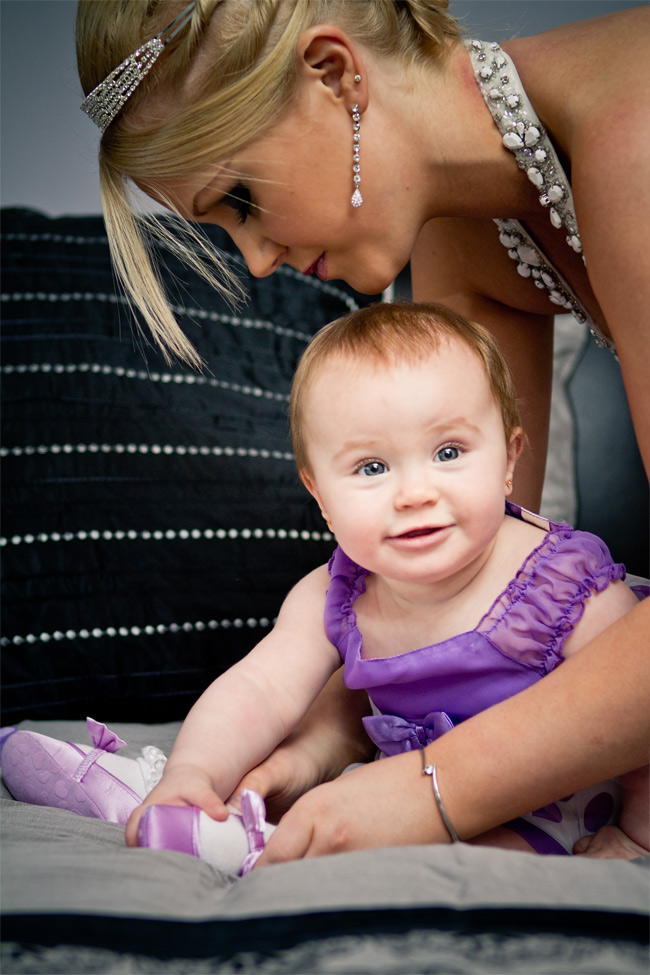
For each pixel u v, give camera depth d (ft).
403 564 2.80
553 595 2.84
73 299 5.97
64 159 7.41
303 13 2.99
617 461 6.36
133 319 5.93
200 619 5.06
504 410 3.10
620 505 6.33
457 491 2.76
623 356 2.75
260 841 2.56
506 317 4.61
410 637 3.08
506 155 3.33
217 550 5.22
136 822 2.50
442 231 4.51
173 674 4.95
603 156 2.73
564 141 3.18
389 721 3.02
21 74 7.36
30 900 1.89
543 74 3.21
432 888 1.89
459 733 2.51
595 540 3.02
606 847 2.71
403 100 3.21
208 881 2.16
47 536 5.12
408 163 3.26
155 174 3.14
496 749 2.42
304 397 3.06
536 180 3.32
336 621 3.20
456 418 2.81
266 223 3.26
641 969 1.73
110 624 4.97
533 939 1.78
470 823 2.43
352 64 3.03
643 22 3.11
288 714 3.08
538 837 2.78
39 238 6.32
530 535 3.08
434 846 2.14
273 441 5.70
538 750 2.39
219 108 2.96
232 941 1.78
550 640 2.83
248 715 2.96
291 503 5.49
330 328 3.20
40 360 5.64
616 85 2.89
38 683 4.84
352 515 2.84
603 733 2.38
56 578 5.03
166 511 5.27
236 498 5.39
